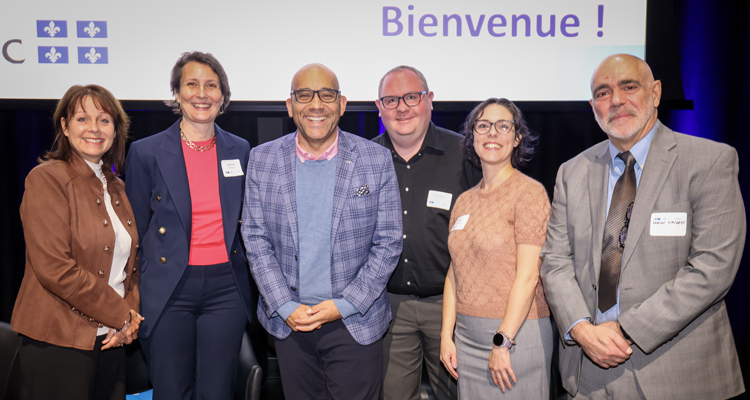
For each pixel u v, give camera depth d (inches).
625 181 59.4
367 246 68.4
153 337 69.2
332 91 65.7
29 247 62.0
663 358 55.6
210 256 71.1
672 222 55.1
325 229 66.3
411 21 103.3
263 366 101.1
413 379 83.0
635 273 56.6
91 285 62.6
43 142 115.7
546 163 118.9
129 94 101.3
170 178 69.5
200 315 72.7
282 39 101.9
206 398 73.0
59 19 100.0
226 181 73.0
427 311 80.0
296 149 68.7
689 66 114.1
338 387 68.0
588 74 105.2
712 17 112.5
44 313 62.6
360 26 102.7
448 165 81.0
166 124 115.4
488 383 64.4
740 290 113.7
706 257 52.7
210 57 73.1
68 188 64.2
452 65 104.3
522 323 62.6
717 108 113.3
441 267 79.0
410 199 81.2
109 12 100.0
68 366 63.7
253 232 68.4
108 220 66.9
